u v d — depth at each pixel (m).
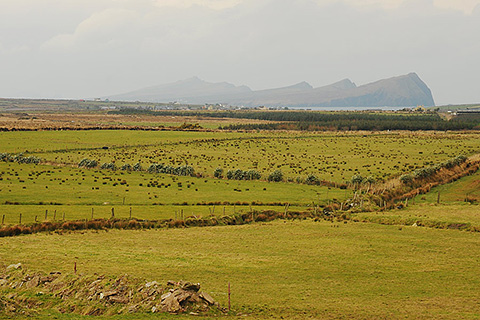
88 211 64.38
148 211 65.75
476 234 56.06
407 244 52.44
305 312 33.16
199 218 62.75
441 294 37.38
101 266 42.78
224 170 107.31
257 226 61.31
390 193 81.12
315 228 60.00
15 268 40.16
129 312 31.39
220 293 36.69
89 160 113.69
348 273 42.72
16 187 80.69
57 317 30.58
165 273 41.56
